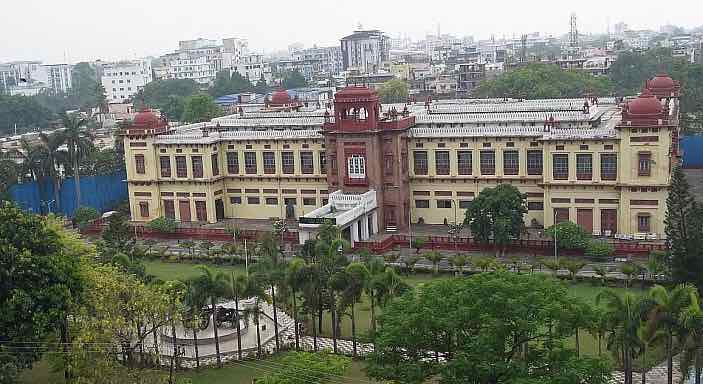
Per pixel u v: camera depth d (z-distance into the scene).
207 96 173.88
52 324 53.84
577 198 92.12
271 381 46.09
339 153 101.12
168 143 110.31
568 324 41.59
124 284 54.31
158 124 113.75
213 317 60.56
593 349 58.41
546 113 102.19
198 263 91.81
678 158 110.31
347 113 99.94
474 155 98.69
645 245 83.31
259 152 109.56
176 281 60.50
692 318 44.81
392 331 43.62
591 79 198.00
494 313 41.59
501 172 97.81
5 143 166.75
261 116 126.88
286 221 108.81
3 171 116.19
